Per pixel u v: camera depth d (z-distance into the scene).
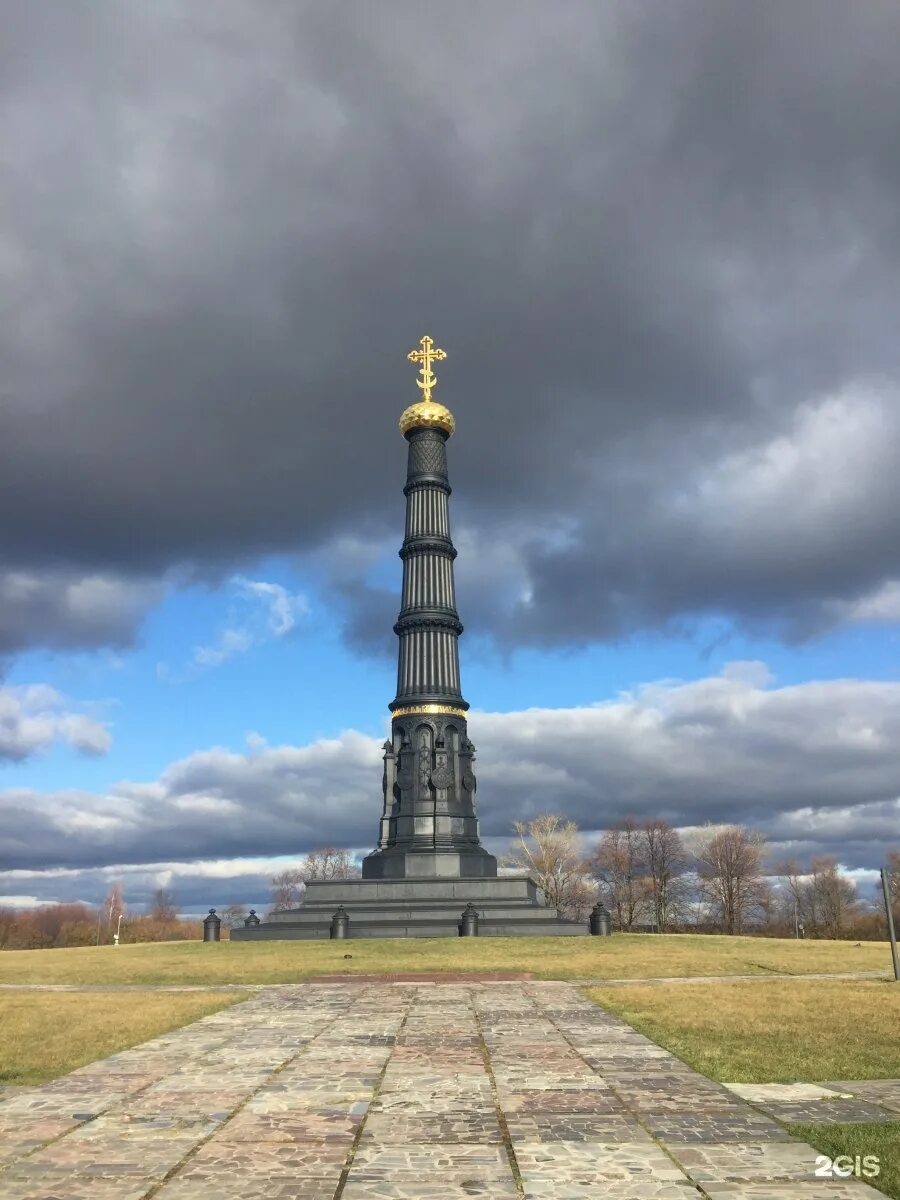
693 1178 9.96
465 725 67.56
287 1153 11.00
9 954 54.00
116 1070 15.88
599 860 119.88
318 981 32.34
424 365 76.12
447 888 60.03
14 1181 10.05
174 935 159.50
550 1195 9.49
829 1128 11.78
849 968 36.38
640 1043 18.17
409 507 72.31
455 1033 19.58
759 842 114.62
